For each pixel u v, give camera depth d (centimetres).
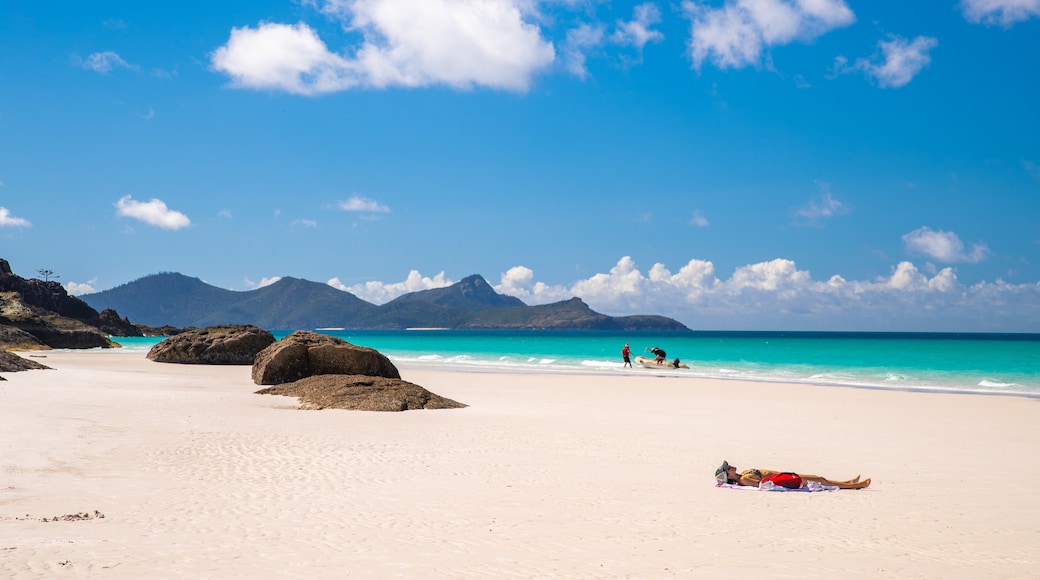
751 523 936
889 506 1051
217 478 1197
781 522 943
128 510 953
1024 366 5238
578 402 2702
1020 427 2048
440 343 12825
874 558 771
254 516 936
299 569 701
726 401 2786
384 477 1230
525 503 1039
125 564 698
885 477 1298
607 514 977
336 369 3102
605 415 2266
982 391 3388
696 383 3709
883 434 1888
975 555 787
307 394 2536
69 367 4378
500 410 2383
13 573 653
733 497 1106
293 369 3069
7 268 13388
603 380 3894
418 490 1124
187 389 2891
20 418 1809
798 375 4469
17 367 3512
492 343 12850
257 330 5309
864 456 1533
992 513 1005
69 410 2020
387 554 764
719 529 900
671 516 971
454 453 1494
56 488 1078
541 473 1287
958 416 2325
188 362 5066
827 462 1455
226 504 1005
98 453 1394
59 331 9356
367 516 946
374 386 2494
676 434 1839
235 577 669
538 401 2728
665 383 3706
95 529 841
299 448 1522
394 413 2219
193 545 781
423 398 2430
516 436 1759
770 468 1381
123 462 1316
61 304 14325
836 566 739
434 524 905
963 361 5894
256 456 1416
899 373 4600
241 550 766
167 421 1894
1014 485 1226
